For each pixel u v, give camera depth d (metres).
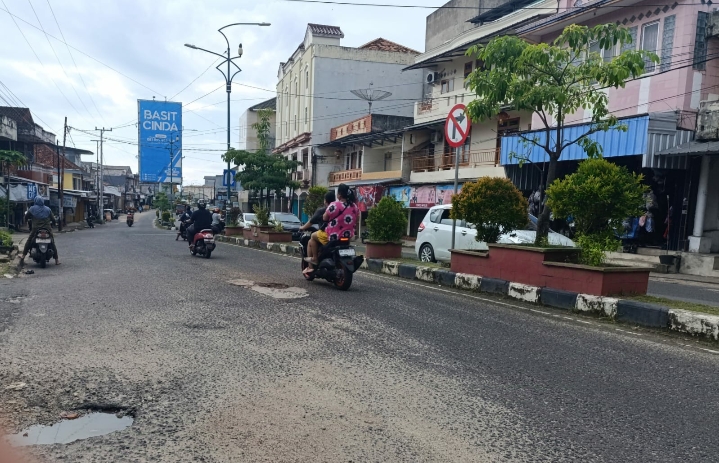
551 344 5.43
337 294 8.16
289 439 3.12
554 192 7.28
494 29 22.69
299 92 42.94
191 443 3.04
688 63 14.83
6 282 9.04
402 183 28.08
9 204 29.62
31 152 39.41
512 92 7.55
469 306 7.41
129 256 14.08
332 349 5.02
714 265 14.10
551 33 18.92
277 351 4.90
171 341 5.16
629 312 6.41
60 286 8.53
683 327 5.88
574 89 7.59
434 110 26.47
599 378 4.38
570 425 3.43
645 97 15.91
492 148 22.62
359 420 3.42
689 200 15.51
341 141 34.94
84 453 2.90
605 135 15.33
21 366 4.32
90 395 3.73
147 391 3.82
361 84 39.19
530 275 7.89
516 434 3.28
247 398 3.74
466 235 11.49
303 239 9.55
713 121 14.17
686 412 3.70
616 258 16.23
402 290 8.78
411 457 2.95
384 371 4.41
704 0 14.83
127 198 105.19
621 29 7.04
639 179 7.01
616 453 3.07
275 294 7.99
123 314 6.35
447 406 3.70
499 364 4.68
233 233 23.45
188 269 11.05
